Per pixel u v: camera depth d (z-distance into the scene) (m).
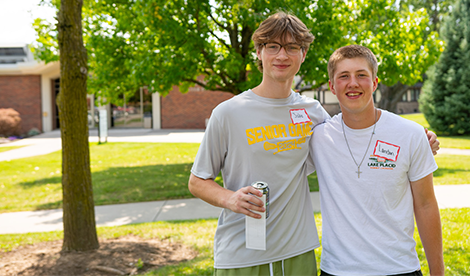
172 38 6.99
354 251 1.77
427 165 1.76
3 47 22.80
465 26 16.55
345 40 8.45
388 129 1.80
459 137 16.06
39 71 21.62
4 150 14.48
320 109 2.07
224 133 1.83
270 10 6.30
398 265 1.73
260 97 1.86
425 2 20.39
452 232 4.18
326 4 7.34
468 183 6.88
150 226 5.08
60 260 3.88
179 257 4.01
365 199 1.78
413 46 8.44
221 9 7.31
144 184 7.81
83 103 4.00
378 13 8.62
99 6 7.98
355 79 1.75
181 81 8.05
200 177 1.82
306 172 2.04
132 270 3.68
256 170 1.82
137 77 7.01
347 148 1.83
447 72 17.06
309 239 1.93
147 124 23.80
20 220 5.73
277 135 1.84
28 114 22.16
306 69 7.09
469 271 3.24
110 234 4.76
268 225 1.82
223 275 1.87
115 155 12.08
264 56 1.81
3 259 3.97
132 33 7.96
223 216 1.95
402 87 19.73
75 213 4.11
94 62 8.75
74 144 4.01
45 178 8.80
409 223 1.78
